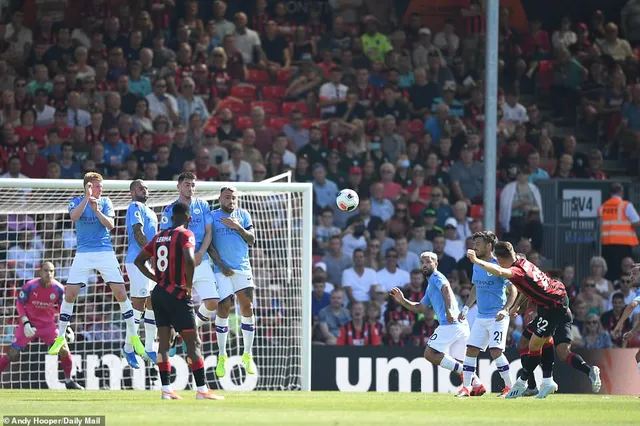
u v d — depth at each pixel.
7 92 78.19
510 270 40.56
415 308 47.06
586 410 35.81
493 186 61.72
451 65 90.50
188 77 82.44
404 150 81.81
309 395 46.88
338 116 84.56
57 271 62.69
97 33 83.06
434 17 93.69
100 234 46.25
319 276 67.06
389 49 90.00
